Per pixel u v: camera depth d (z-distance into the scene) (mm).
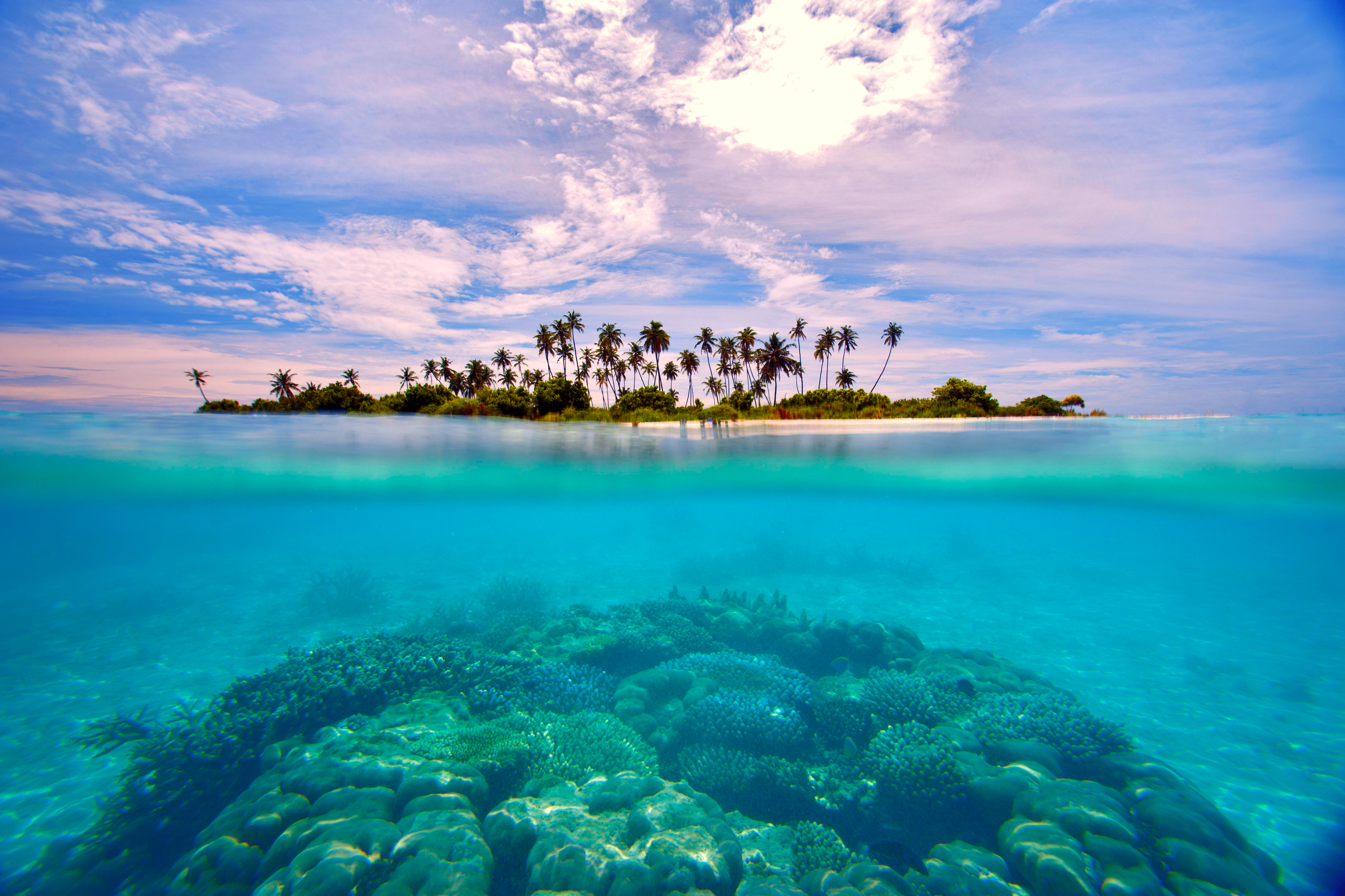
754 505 32969
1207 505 25266
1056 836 4918
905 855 5066
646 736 7074
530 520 40562
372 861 4516
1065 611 17578
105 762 7703
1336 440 14297
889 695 7352
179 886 4586
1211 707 9672
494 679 8102
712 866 4652
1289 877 5473
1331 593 30562
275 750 6031
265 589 22859
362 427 18000
